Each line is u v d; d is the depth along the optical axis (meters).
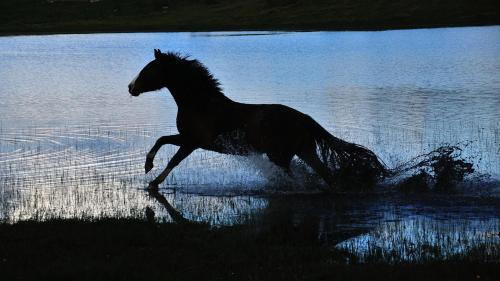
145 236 10.58
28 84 37.16
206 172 16.48
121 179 15.87
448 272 8.82
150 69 14.82
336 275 8.77
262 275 8.85
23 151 18.88
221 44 63.03
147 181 15.67
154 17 99.25
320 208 13.12
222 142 14.55
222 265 9.34
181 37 74.62
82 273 8.86
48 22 99.88
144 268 9.12
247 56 50.50
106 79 39.19
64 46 66.75
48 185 15.27
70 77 40.50
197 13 98.56
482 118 22.69
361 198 13.92
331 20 82.62
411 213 12.64
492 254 9.79
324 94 29.94
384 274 8.79
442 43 56.75
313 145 14.15
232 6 100.00
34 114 25.84
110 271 8.89
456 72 37.53
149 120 23.98
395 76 36.50
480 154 17.50
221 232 11.13
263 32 77.94
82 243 10.34
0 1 110.38
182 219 12.36
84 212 12.96
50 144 19.81
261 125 14.10
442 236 11.00
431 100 27.28
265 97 29.14
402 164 15.73
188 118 14.74
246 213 12.67
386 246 10.49
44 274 8.84
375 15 82.25
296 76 37.59
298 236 11.12
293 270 9.07
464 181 14.91
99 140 20.38
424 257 9.75
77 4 109.69
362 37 65.94
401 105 26.08
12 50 62.75
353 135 20.19
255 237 10.98
